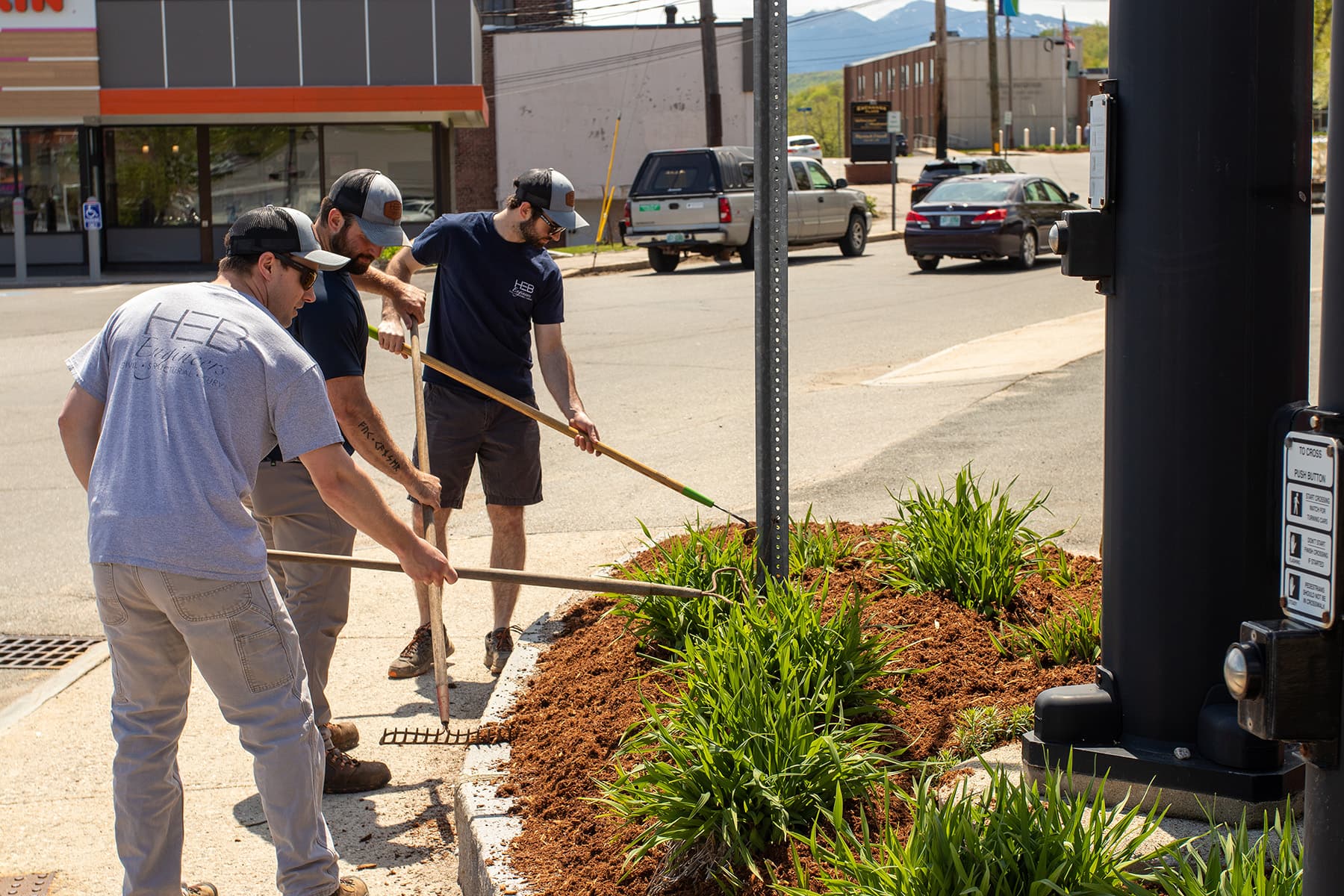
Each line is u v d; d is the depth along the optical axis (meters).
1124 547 3.27
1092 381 10.78
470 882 3.56
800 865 2.97
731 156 23.09
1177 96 3.07
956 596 4.62
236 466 3.20
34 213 29.25
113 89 28.41
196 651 3.19
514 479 5.34
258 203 30.14
